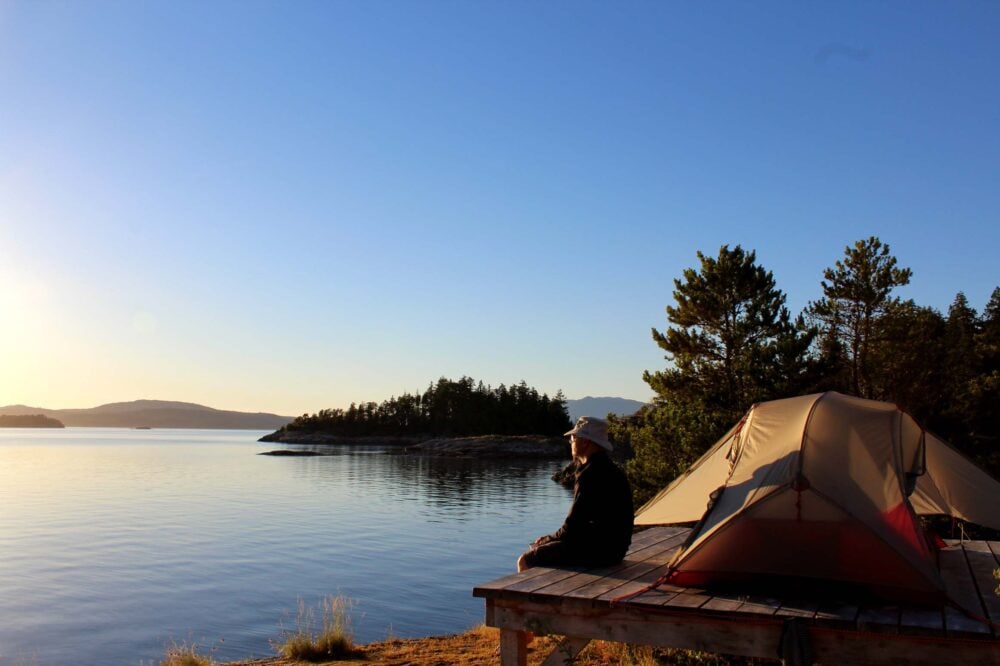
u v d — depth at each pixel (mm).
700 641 4711
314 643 10430
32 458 102875
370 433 187375
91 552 26625
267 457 113938
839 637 4441
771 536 5199
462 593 19531
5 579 21453
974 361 26141
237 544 28750
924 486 7973
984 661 4145
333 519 38000
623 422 18031
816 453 5512
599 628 4957
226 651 13984
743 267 20984
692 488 7543
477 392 167250
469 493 55219
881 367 22938
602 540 6023
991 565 6402
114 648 14359
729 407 17016
